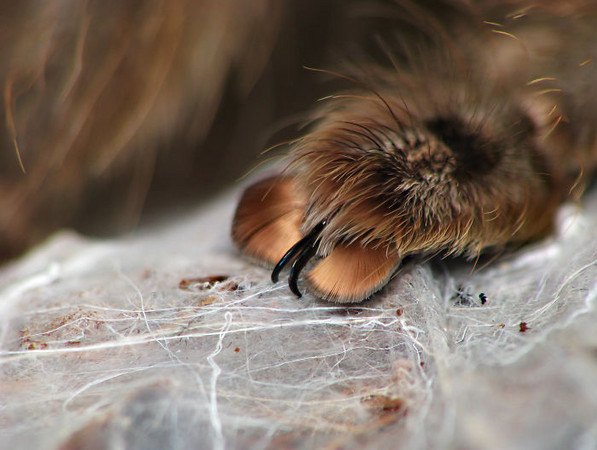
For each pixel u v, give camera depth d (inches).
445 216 1.9
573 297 1.9
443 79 2.1
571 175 2.2
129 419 1.8
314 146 1.9
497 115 2.0
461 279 2.0
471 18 2.3
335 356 1.9
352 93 2.2
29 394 1.8
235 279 2.0
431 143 1.9
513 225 2.0
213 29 2.3
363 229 1.9
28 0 2.3
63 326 2.0
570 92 2.2
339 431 1.8
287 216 1.9
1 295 2.1
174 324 1.9
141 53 2.3
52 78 2.3
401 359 1.9
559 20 2.2
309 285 1.9
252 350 1.9
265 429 1.8
